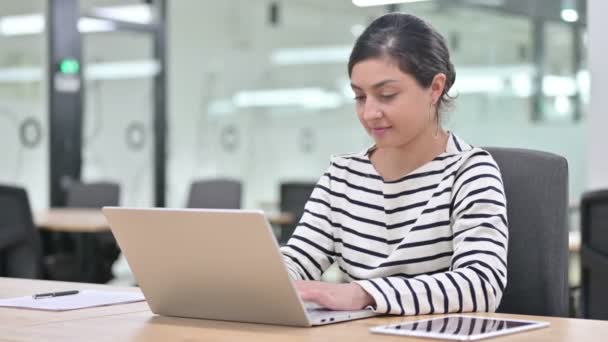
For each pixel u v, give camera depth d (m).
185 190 7.86
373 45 1.77
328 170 2.01
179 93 7.76
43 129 6.95
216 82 8.02
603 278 3.05
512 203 1.93
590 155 4.70
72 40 6.94
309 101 8.13
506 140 6.86
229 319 1.53
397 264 1.81
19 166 6.84
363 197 1.92
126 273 7.20
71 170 6.99
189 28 7.81
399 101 1.75
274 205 7.93
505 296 1.92
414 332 1.34
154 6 7.54
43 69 6.94
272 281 1.42
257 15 8.24
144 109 7.54
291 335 1.37
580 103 6.47
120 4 7.29
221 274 1.48
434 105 1.84
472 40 6.93
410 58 1.75
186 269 1.52
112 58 7.26
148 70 7.54
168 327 1.48
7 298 1.85
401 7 6.74
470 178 1.79
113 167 7.32
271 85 8.27
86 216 5.32
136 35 7.44
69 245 5.84
